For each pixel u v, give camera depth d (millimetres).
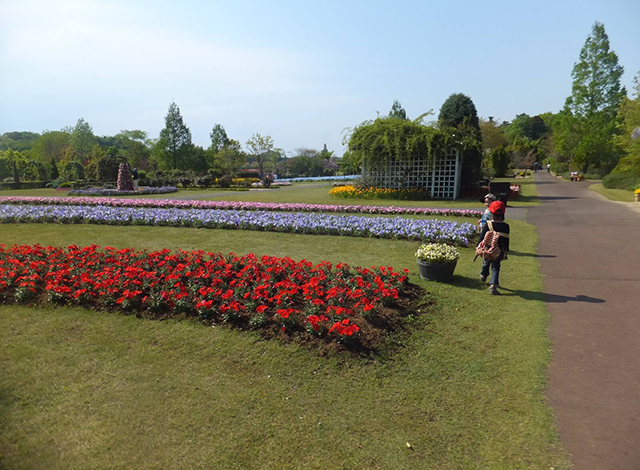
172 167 60250
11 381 3721
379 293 5219
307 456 2854
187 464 2777
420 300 5566
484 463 2777
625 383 3680
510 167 56625
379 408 3369
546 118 80312
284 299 4988
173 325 4734
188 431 3090
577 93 41312
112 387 3646
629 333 4668
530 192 24234
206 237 10344
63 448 2924
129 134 100438
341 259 8070
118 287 5453
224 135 74625
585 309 5395
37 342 4422
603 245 9047
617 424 3129
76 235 10641
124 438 3020
